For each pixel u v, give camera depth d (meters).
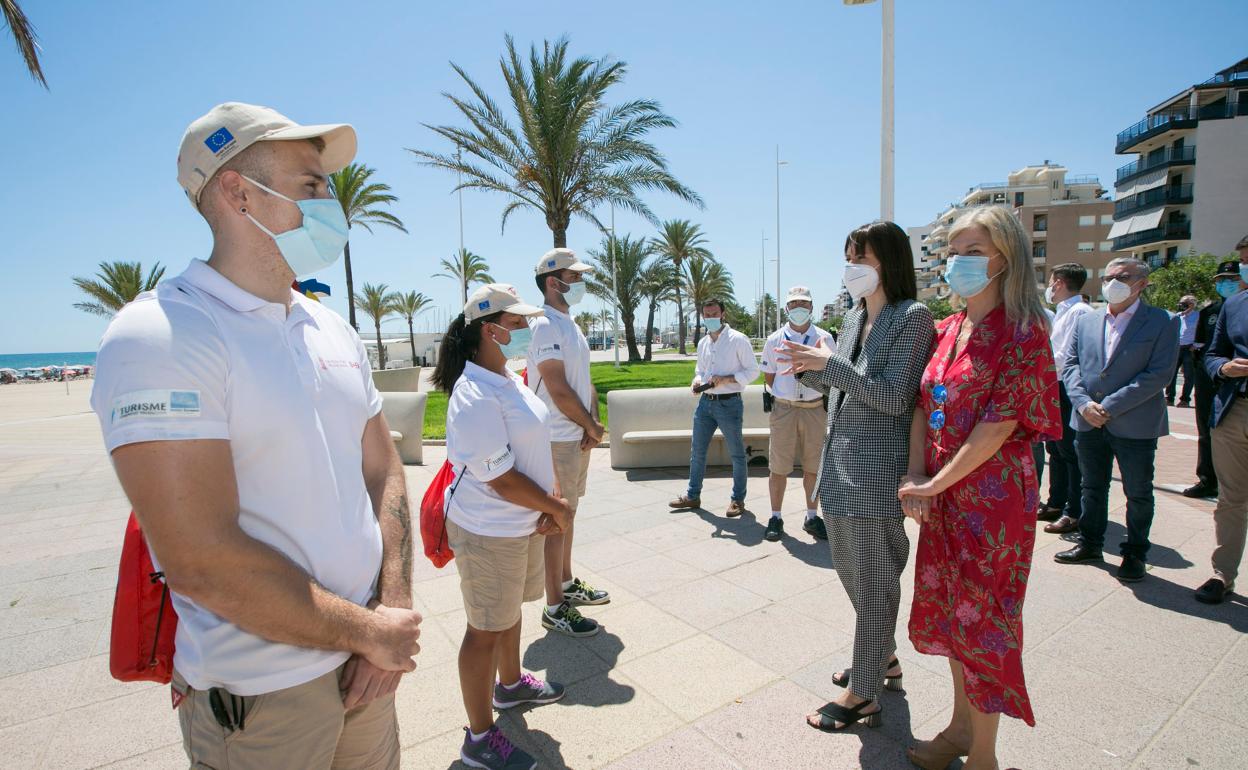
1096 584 4.02
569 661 3.24
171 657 1.38
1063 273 5.35
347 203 23.61
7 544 5.24
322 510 1.39
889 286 2.65
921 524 2.42
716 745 2.55
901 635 3.46
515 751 2.41
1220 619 3.51
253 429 1.29
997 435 2.16
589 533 5.34
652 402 7.91
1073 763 2.38
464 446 2.35
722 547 4.94
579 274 3.87
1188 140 48.75
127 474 1.14
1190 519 5.28
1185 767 2.35
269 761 1.32
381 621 1.39
